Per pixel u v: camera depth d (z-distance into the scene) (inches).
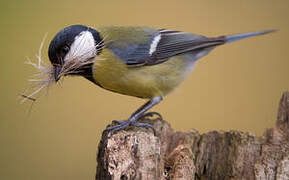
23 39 104.0
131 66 98.1
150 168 96.3
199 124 103.0
